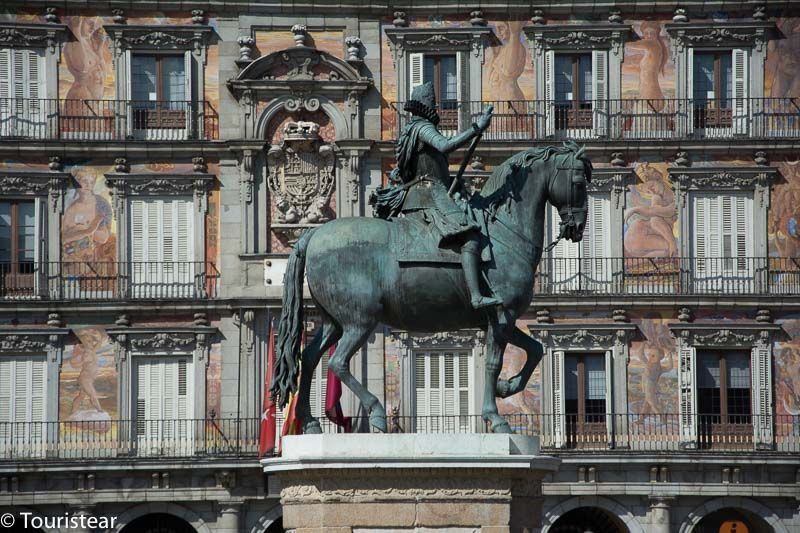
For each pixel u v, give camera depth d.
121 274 124.25
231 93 126.31
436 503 39.97
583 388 124.25
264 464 41.69
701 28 127.56
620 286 124.94
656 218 126.19
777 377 124.75
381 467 39.75
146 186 125.00
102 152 124.81
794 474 122.50
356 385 42.22
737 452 121.19
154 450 122.19
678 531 122.00
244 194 125.38
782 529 122.56
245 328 123.62
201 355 123.12
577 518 128.75
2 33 125.06
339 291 42.09
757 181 126.25
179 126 126.19
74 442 121.81
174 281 124.81
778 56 128.25
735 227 126.50
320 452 40.16
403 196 43.09
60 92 125.88
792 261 125.94
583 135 127.19
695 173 126.06
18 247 124.19
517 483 40.34
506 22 128.00
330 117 126.44
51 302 122.31
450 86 127.62
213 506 121.12
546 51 127.31
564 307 124.50
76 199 124.81
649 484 121.62
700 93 128.25
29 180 124.06
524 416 123.06
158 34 126.06
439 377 123.69
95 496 119.81
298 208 125.62
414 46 127.25
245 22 127.12
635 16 128.25
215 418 122.75
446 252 41.84
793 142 126.19
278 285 124.19
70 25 126.44
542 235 42.88
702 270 125.94
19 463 118.44
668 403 124.06
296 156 125.81
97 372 122.88
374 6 127.44
